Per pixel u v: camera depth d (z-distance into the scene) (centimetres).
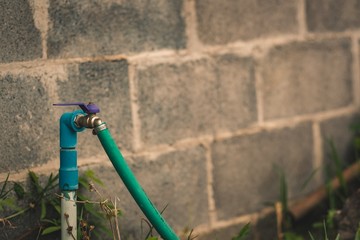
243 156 379
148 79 338
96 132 277
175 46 346
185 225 358
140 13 333
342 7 419
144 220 323
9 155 300
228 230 375
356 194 361
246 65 375
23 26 300
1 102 296
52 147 312
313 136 410
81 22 316
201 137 360
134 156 337
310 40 404
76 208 288
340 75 420
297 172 404
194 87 355
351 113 428
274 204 382
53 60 309
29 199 306
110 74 326
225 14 364
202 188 363
